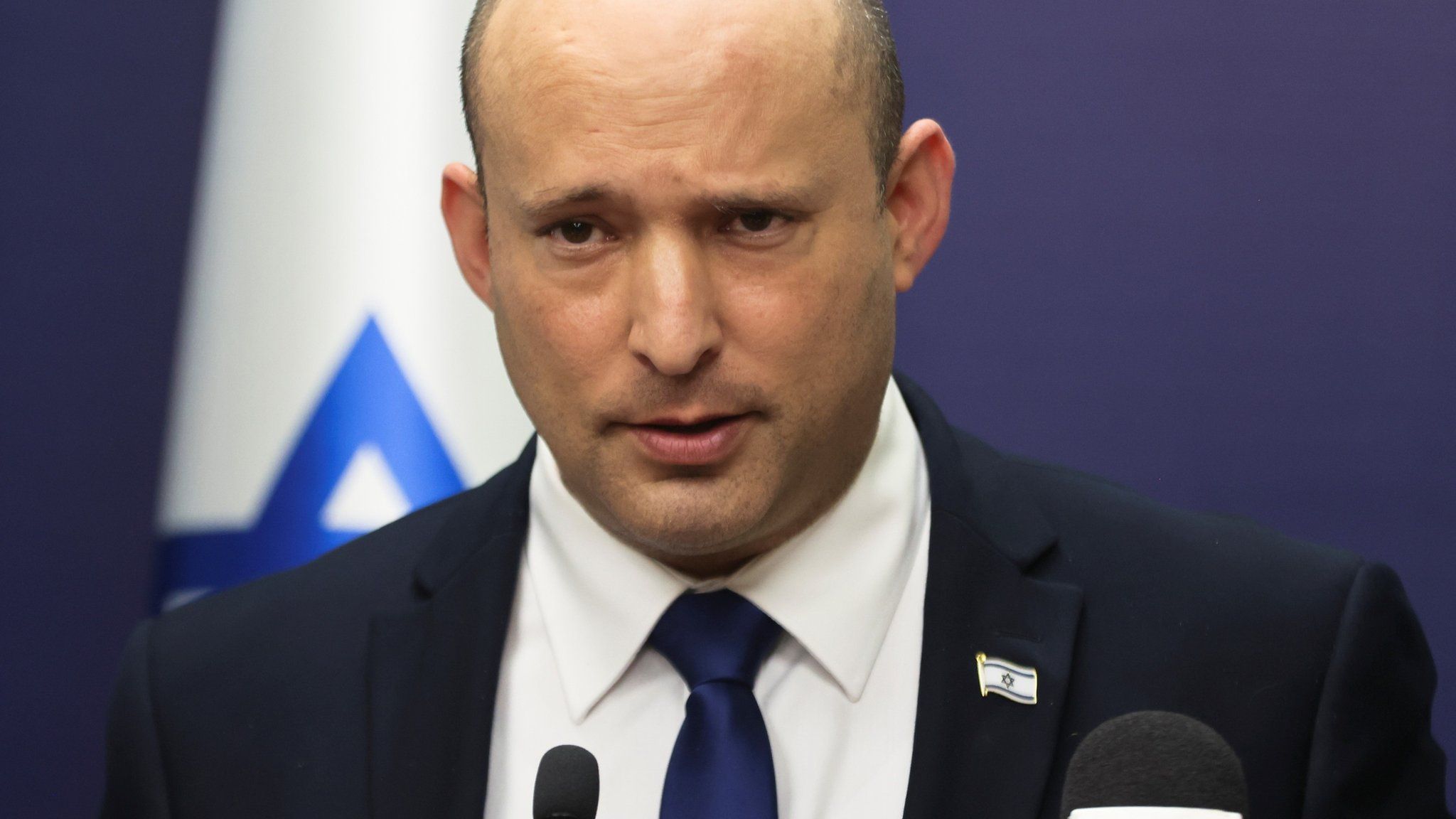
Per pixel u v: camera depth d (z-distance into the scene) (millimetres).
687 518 4293
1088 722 4633
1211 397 8281
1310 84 8281
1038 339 8406
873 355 4445
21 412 8797
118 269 8867
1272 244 8266
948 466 5109
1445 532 8133
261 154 7551
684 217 4129
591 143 4082
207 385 7441
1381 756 4711
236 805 4938
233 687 5137
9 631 8734
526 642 5027
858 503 4832
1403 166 8203
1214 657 4703
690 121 4055
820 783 4648
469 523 5309
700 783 4449
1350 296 8211
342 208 7473
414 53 7578
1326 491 8195
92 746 8727
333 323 7398
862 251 4332
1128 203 8367
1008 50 8461
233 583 7270
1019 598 4824
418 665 5008
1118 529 5039
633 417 4242
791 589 4754
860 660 4766
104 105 8898
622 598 4812
